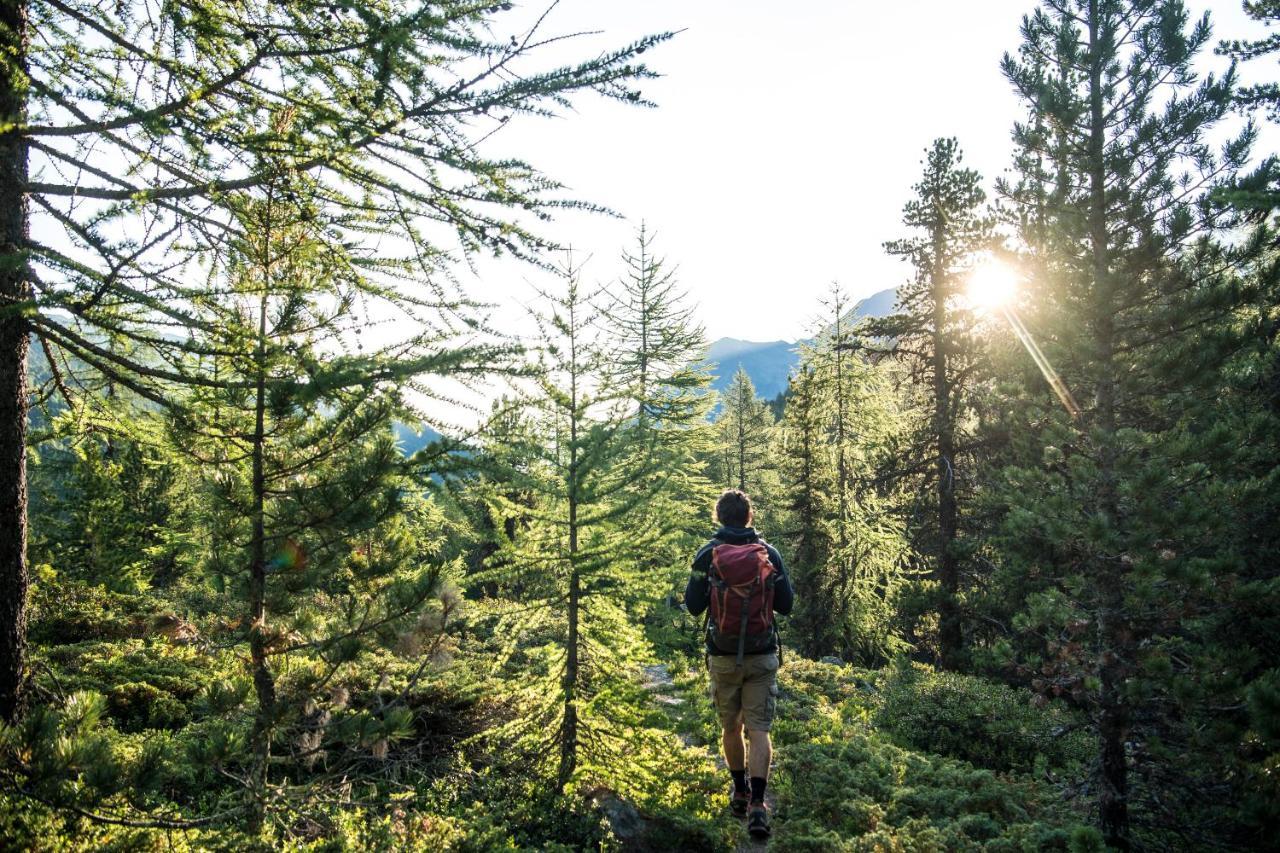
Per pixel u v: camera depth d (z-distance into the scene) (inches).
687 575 283.4
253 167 155.6
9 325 174.1
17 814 117.0
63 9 148.1
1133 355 375.2
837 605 888.3
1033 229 409.4
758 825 190.2
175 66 142.5
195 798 208.5
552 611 280.8
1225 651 321.4
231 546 164.1
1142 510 334.3
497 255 174.2
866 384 920.9
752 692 201.3
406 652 173.2
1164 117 372.5
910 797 318.3
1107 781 332.2
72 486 508.4
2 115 144.4
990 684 580.7
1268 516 371.9
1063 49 395.2
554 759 266.1
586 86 139.2
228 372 161.8
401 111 147.3
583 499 256.4
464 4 136.9
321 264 182.1
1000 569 669.3
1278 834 271.9
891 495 895.1
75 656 338.3
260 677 162.7
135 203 147.9
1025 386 433.1
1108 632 350.0
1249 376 432.1
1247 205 320.2
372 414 155.9
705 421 733.3
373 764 251.3
